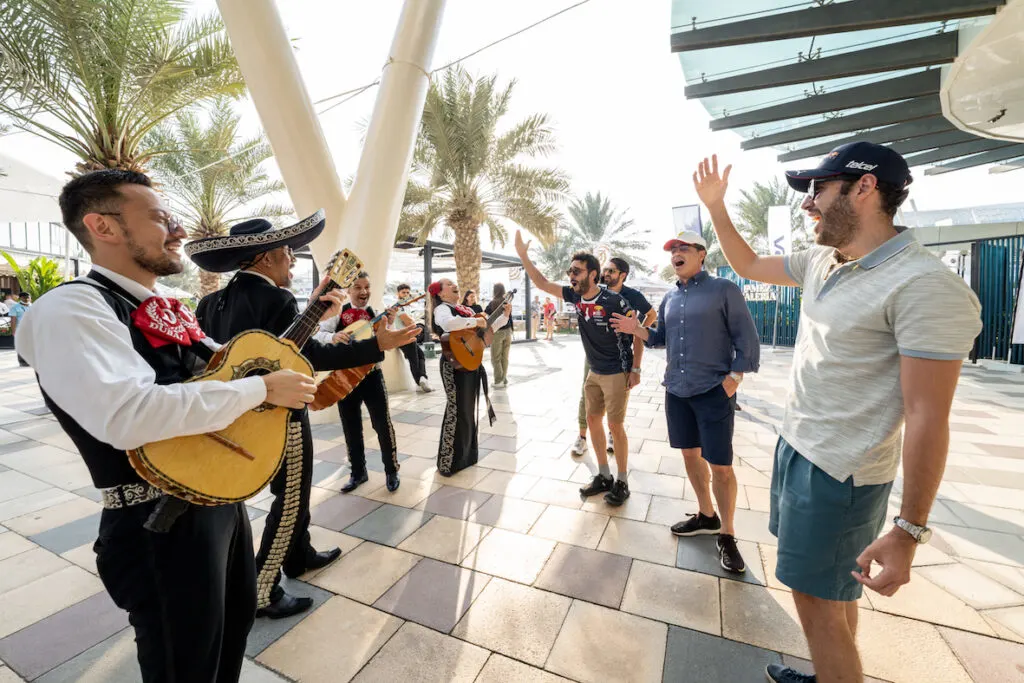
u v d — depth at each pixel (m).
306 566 2.36
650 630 1.93
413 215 11.02
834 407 1.32
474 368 3.76
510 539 2.68
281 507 2.05
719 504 2.41
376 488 3.43
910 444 1.11
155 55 5.89
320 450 4.34
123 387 0.92
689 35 4.89
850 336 1.28
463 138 10.13
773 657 1.78
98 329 0.96
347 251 1.67
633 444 4.47
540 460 4.03
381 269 6.08
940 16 4.11
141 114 6.63
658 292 25.47
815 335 1.40
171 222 1.20
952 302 1.09
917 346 1.11
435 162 10.52
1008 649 1.80
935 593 2.16
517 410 5.96
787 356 11.53
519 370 9.59
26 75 5.25
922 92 5.62
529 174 10.52
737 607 2.07
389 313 1.81
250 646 1.86
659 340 2.77
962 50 4.72
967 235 12.50
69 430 1.06
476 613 2.05
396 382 7.22
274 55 5.09
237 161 11.11
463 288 11.51
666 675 1.70
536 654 1.81
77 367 0.92
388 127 5.79
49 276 10.48
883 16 4.22
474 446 3.89
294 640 1.90
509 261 16.66
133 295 1.16
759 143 7.71
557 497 3.25
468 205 10.89
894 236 1.30
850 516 1.30
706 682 1.67
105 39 5.55
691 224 8.66
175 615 1.12
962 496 3.20
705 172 1.91
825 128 7.03
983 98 5.68
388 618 2.03
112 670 1.75
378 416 3.31
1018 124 6.45
